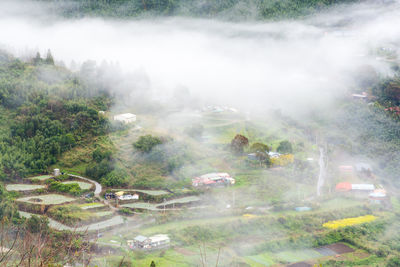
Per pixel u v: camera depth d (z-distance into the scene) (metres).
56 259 86.06
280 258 146.38
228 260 141.00
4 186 176.12
